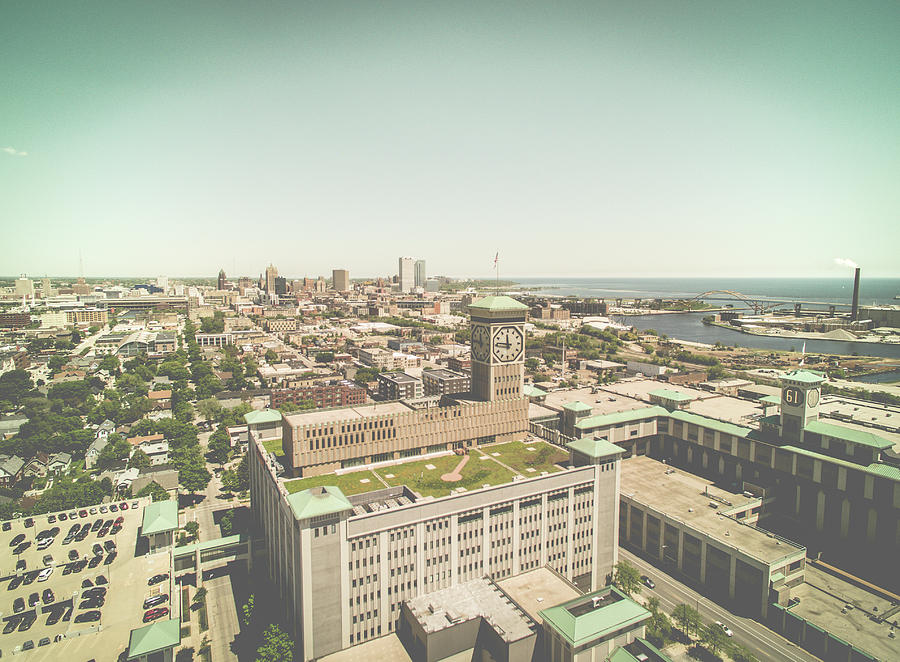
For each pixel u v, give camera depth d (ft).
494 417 582.35
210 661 402.11
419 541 413.18
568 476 485.15
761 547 483.92
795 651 417.28
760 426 637.30
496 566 452.35
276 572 472.44
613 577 524.52
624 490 609.83
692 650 416.67
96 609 451.94
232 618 455.63
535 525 470.80
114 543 564.30
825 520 546.67
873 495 504.84
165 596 471.21
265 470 522.47
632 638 352.90
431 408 545.85
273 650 370.53
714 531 513.45
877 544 503.20
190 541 577.84
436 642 358.02
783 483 588.50
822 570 509.35
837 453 544.62
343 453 500.33
